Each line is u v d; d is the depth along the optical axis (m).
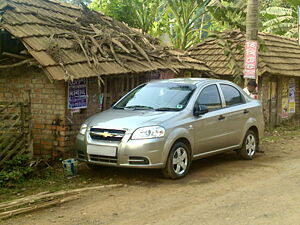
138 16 14.17
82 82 8.23
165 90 7.38
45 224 4.73
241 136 7.96
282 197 5.59
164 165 6.40
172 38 15.24
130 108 7.21
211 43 15.13
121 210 5.17
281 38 16.45
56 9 9.51
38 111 8.03
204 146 7.11
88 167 7.38
